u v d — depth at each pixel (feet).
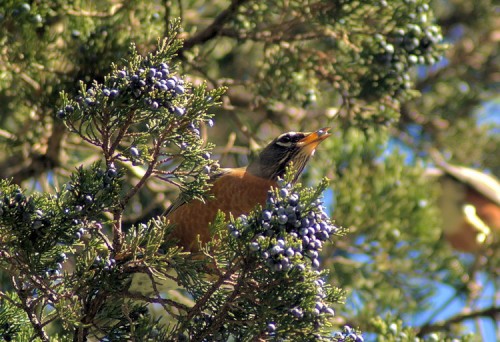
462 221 50.80
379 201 43.01
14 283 22.81
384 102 37.70
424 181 44.70
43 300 24.00
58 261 23.06
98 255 23.72
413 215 43.39
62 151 37.52
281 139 34.37
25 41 32.73
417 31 36.01
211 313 23.75
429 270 43.21
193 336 23.07
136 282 24.98
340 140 44.14
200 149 23.49
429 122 51.19
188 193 23.76
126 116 22.44
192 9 42.37
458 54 51.70
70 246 23.18
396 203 43.11
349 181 43.24
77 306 22.11
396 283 43.09
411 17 35.99
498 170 53.01
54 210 22.49
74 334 23.63
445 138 51.65
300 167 34.63
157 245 22.91
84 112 22.27
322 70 37.65
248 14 35.99
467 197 51.24
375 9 35.83
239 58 46.68
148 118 22.63
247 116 45.24
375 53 36.55
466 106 51.70
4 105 37.17
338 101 44.75
